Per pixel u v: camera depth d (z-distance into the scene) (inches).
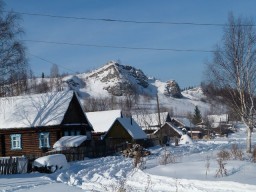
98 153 1547.7
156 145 2253.9
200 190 677.9
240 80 1406.3
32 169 1081.4
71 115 1777.8
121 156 1524.4
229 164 908.6
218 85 1457.9
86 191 716.0
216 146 1980.8
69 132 1737.2
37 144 1689.2
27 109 1777.8
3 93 1672.0
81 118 1851.6
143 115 3907.5
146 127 3732.8
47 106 1765.5
